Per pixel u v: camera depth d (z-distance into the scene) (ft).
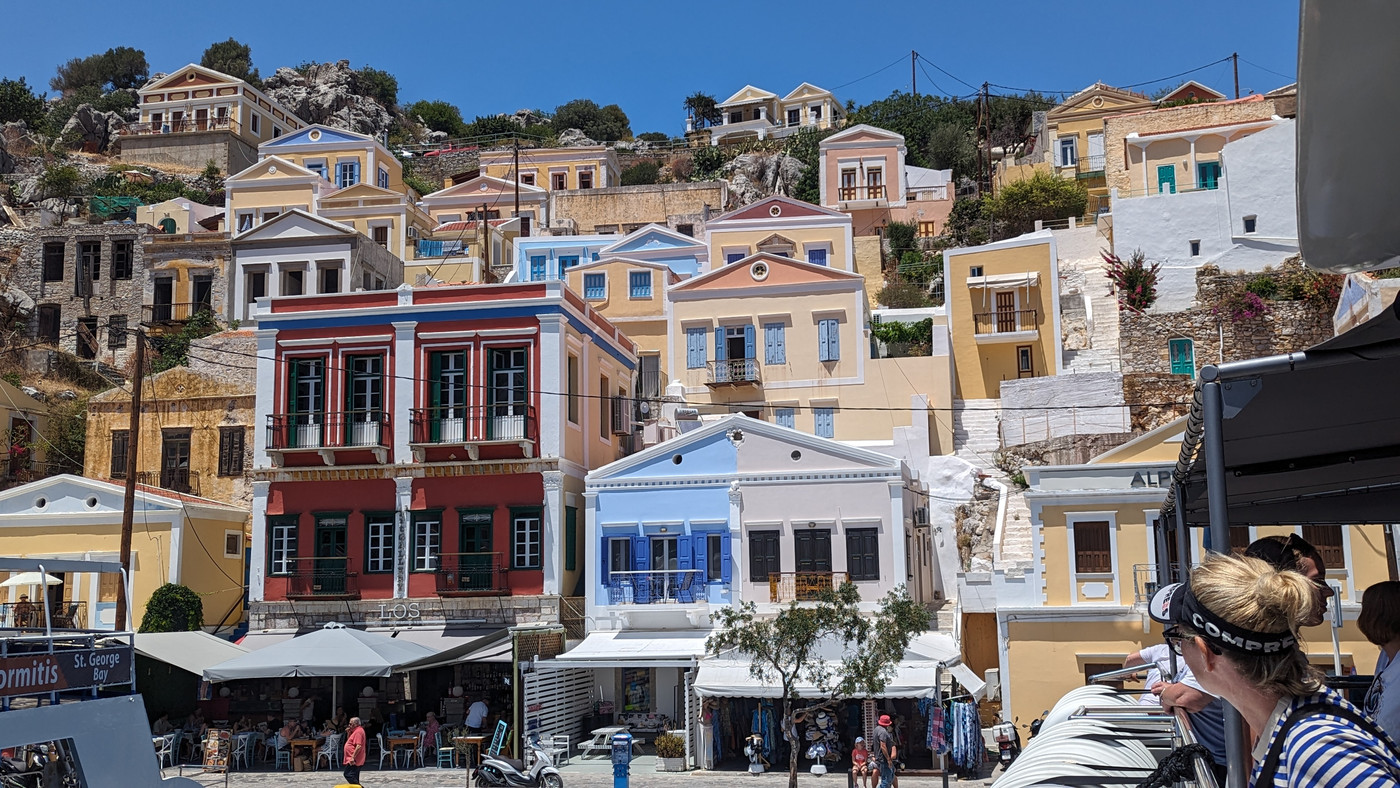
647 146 430.61
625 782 93.30
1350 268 12.89
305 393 137.49
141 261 234.17
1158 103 273.75
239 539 150.20
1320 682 11.48
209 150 344.08
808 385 171.12
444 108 490.08
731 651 114.73
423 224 268.62
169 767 114.21
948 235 252.62
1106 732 28.12
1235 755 15.52
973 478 147.54
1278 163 179.32
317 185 261.24
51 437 191.83
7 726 52.49
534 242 222.89
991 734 119.34
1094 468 114.62
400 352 135.23
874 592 122.62
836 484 125.39
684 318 176.96
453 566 130.82
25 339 233.14
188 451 163.43
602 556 129.90
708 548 127.54
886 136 256.11
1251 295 167.32
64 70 466.29
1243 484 28.19
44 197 299.38
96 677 59.72
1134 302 177.37
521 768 100.83
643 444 160.45
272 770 113.39
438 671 128.16
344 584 132.26
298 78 454.40
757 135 426.10
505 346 133.49
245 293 217.36
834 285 172.55
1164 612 12.95
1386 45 10.69
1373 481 28.09
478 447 131.75
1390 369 18.03
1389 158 11.62
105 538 139.23
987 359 182.09
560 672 121.80
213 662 118.01
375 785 102.58
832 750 110.83
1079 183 247.91
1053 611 112.98
